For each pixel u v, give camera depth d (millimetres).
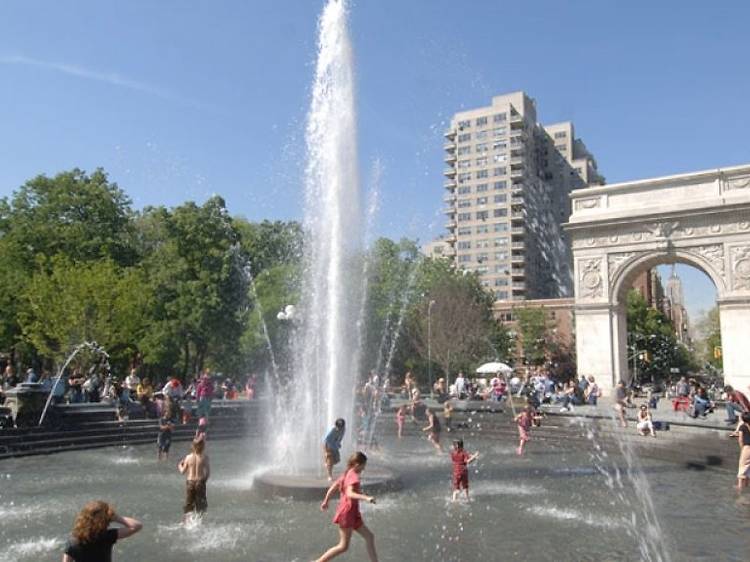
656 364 90562
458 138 75750
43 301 44625
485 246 78125
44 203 53125
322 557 9945
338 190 22344
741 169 42500
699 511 14883
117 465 21656
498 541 12062
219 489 16750
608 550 11531
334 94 22547
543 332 75812
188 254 57688
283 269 58312
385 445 27375
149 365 56281
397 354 64750
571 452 25953
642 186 46219
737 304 41688
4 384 33812
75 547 6492
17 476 19328
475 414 35906
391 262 65938
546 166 71688
